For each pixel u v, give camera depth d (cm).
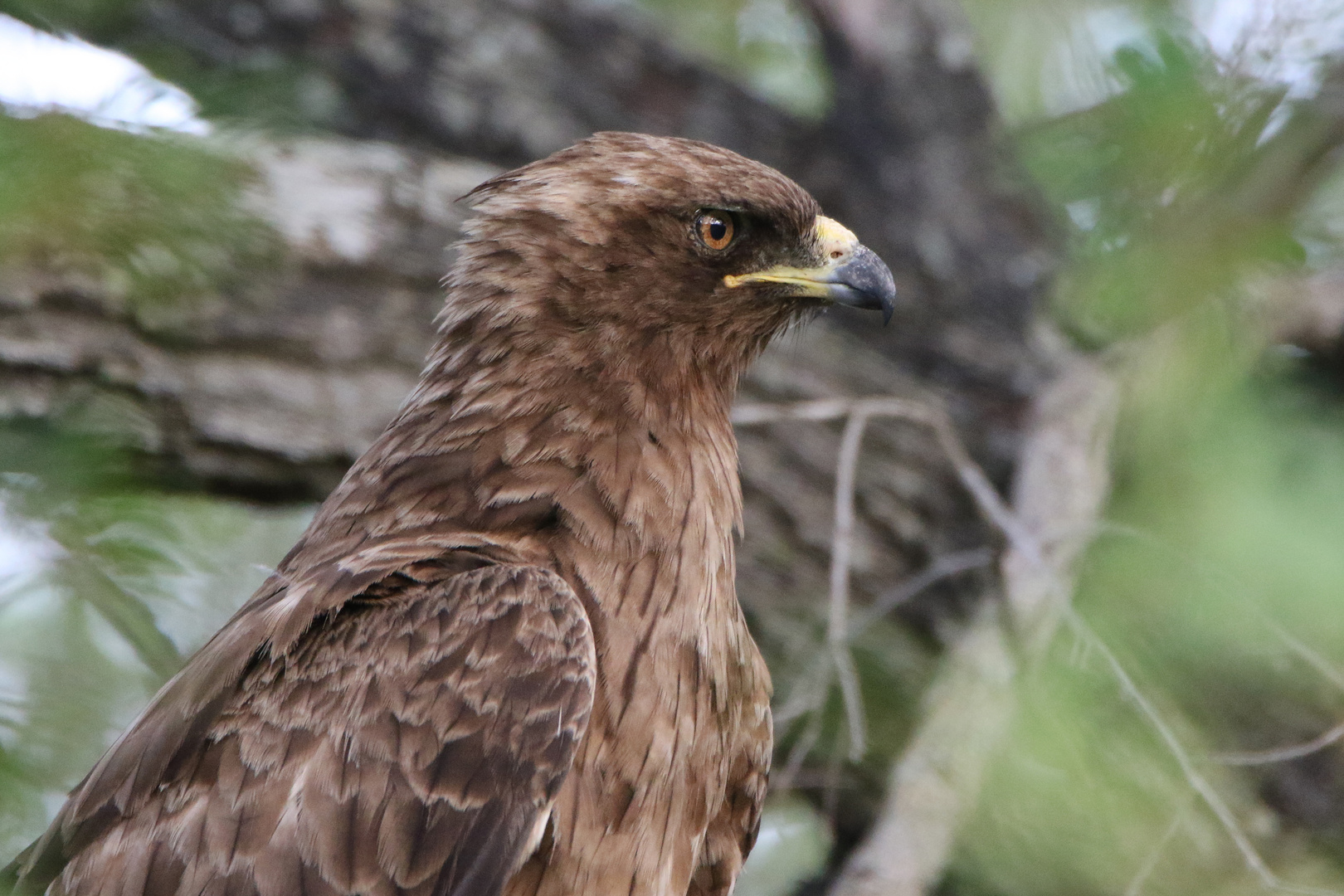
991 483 1384
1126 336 1225
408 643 798
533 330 897
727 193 923
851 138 1462
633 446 877
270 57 1309
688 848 856
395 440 907
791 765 1043
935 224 1456
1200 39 998
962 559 1172
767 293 941
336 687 795
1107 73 1021
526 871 799
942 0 1490
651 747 820
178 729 809
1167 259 1056
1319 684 1206
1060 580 1101
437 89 1378
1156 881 1033
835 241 955
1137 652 1174
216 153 1003
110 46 1089
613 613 833
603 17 1448
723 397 949
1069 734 1023
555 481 862
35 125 853
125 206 944
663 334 914
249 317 1172
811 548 1337
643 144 939
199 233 1046
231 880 762
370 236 1234
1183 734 1085
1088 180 1071
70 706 865
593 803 805
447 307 928
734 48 1583
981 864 1051
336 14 1351
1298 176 1042
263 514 1295
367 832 765
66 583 820
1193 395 1233
